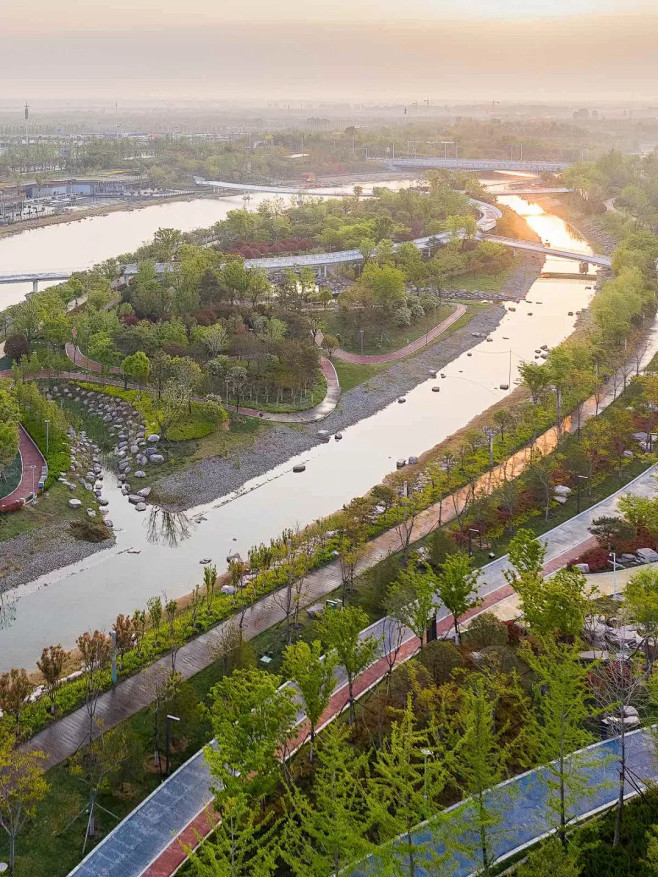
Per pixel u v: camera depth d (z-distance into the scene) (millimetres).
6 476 199000
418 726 114750
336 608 143625
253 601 155000
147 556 177625
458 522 180125
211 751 97750
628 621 133000
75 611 157875
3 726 115688
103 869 98875
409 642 138750
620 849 94688
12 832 98062
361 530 169625
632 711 115188
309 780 109812
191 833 103688
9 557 170875
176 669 135375
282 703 102875
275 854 85812
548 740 93250
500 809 98500
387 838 85812
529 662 108562
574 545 169125
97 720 121375
